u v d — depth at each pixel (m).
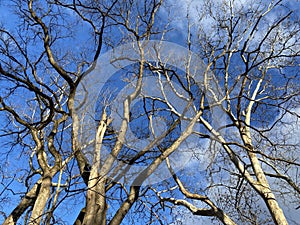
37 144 11.48
